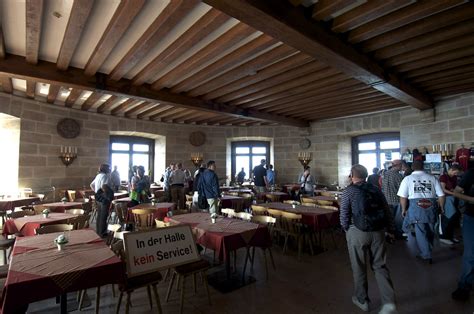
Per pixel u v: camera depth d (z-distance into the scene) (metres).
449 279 3.12
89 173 7.60
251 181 9.70
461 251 4.10
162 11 2.90
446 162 5.63
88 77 4.62
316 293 2.81
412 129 6.74
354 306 2.54
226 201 5.58
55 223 3.47
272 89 5.45
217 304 2.61
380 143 8.09
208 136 9.90
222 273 3.35
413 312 2.44
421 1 2.71
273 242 4.66
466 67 4.34
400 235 4.76
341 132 8.32
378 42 3.38
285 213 3.95
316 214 3.88
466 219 2.58
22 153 6.25
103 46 3.54
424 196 3.64
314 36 2.96
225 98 6.03
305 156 8.95
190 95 5.78
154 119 8.85
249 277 3.21
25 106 6.31
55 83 4.45
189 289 2.93
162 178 8.48
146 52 3.69
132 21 3.13
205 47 3.79
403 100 5.47
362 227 2.36
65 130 7.10
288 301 2.65
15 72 4.02
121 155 9.12
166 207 4.59
